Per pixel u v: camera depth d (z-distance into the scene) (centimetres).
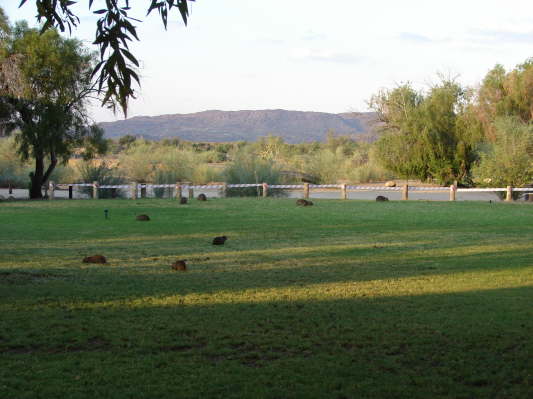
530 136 3350
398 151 4638
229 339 629
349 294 855
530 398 479
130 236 1567
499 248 1344
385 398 478
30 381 509
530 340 630
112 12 466
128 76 465
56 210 2370
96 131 3422
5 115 3108
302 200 2608
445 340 630
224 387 498
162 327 675
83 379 514
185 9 473
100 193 3428
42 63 3056
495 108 4097
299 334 650
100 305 780
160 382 508
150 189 3853
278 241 1471
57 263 1122
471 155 4322
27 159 3384
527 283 938
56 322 691
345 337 640
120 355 580
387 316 727
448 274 1020
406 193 3044
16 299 809
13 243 1415
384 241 1470
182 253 1268
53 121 3138
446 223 1898
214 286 910
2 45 2994
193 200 2936
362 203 2750
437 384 508
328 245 1399
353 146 8525
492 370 543
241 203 2741
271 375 527
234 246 1383
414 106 4991
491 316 728
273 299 820
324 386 501
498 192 3391
